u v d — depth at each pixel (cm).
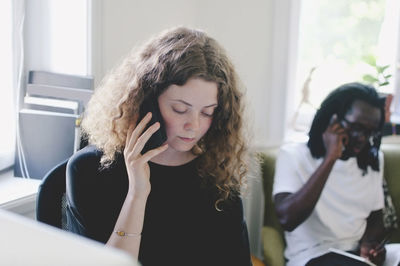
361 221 172
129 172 94
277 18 210
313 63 235
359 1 232
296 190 170
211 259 104
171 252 101
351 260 152
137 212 93
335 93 170
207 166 103
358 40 235
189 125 92
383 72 232
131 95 94
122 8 172
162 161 102
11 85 157
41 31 165
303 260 163
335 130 167
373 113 168
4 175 156
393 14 230
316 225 171
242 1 209
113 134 98
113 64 172
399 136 225
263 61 215
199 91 89
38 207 108
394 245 169
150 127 91
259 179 205
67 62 164
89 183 101
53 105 150
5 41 154
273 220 193
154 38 99
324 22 233
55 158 149
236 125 102
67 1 161
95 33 162
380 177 179
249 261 108
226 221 104
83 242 29
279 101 219
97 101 106
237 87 100
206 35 96
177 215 101
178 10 199
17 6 156
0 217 31
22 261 26
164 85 90
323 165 165
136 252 93
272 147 221
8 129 158
